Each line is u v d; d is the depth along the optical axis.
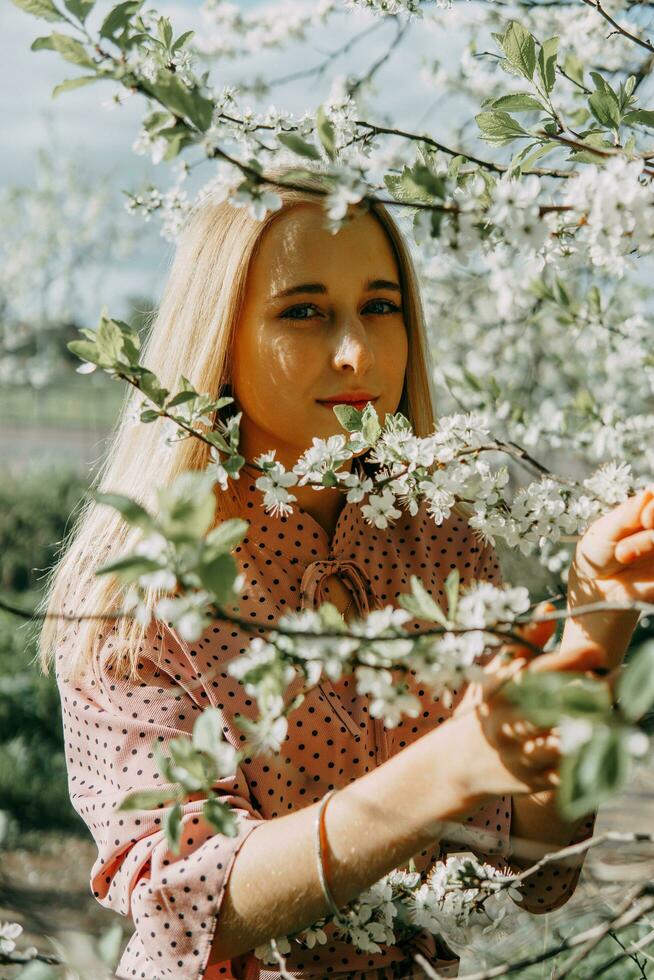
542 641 0.79
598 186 0.85
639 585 0.83
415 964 1.17
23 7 0.80
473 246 0.84
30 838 4.30
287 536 1.29
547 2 1.73
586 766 0.53
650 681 0.52
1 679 5.51
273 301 1.22
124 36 0.82
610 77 1.63
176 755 0.77
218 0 2.10
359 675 0.75
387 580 1.37
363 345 1.21
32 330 12.38
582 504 1.09
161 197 1.45
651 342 2.00
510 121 1.02
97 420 13.74
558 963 1.14
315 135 1.18
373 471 1.38
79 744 1.20
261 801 1.13
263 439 1.29
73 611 1.28
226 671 1.16
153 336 1.37
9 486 10.62
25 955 0.84
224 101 1.17
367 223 1.25
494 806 1.20
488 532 1.10
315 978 1.13
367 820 0.85
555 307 1.90
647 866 1.12
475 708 0.76
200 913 0.95
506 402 2.00
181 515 0.63
